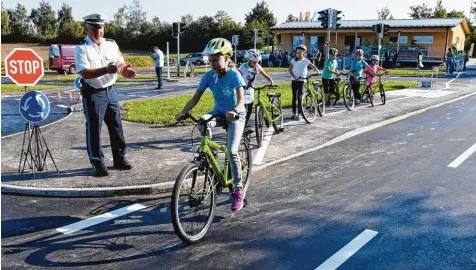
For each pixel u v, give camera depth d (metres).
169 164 6.85
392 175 6.52
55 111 13.00
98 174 6.20
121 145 6.49
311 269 3.78
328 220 4.84
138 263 3.90
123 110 12.43
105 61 6.05
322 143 8.62
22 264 3.86
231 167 4.74
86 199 5.53
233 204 4.80
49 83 23.78
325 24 15.24
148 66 42.44
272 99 9.18
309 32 44.31
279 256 4.02
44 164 6.54
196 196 4.32
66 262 3.91
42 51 59.41
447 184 6.07
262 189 5.93
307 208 5.21
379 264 3.86
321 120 11.20
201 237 4.37
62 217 4.95
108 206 5.30
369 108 13.45
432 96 16.88
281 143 8.57
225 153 4.75
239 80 4.58
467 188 5.89
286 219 4.88
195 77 27.80
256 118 8.12
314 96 11.06
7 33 75.31
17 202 5.39
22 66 6.24
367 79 13.79
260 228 4.64
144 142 8.34
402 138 9.24
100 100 6.05
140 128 9.71
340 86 14.95
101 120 6.10
